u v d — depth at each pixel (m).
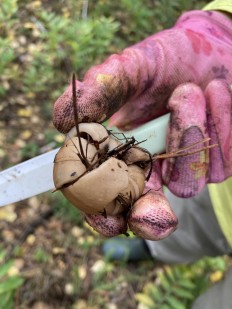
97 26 0.55
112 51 0.59
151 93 0.19
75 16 0.62
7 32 0.58
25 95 0.52
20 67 0.55
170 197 0.32
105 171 0.13
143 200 0.15
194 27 0.20
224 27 0.21
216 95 0.17
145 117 0.20
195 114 0.17
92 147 0.14
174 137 0.17
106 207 0.15
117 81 0.17
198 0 0.71
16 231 0.42
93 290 0.39
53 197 0.44
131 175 0.15
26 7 0.62
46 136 0.49
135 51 0.18
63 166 0.14
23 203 0.43
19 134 0.49
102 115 0.16
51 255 0.40
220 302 0.30
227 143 0.18
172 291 0.37
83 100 0.15
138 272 0.41
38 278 0.39
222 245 0.32
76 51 0.53
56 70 0.55
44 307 0.37
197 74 0.19
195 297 0.39
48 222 0.43
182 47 0.19
